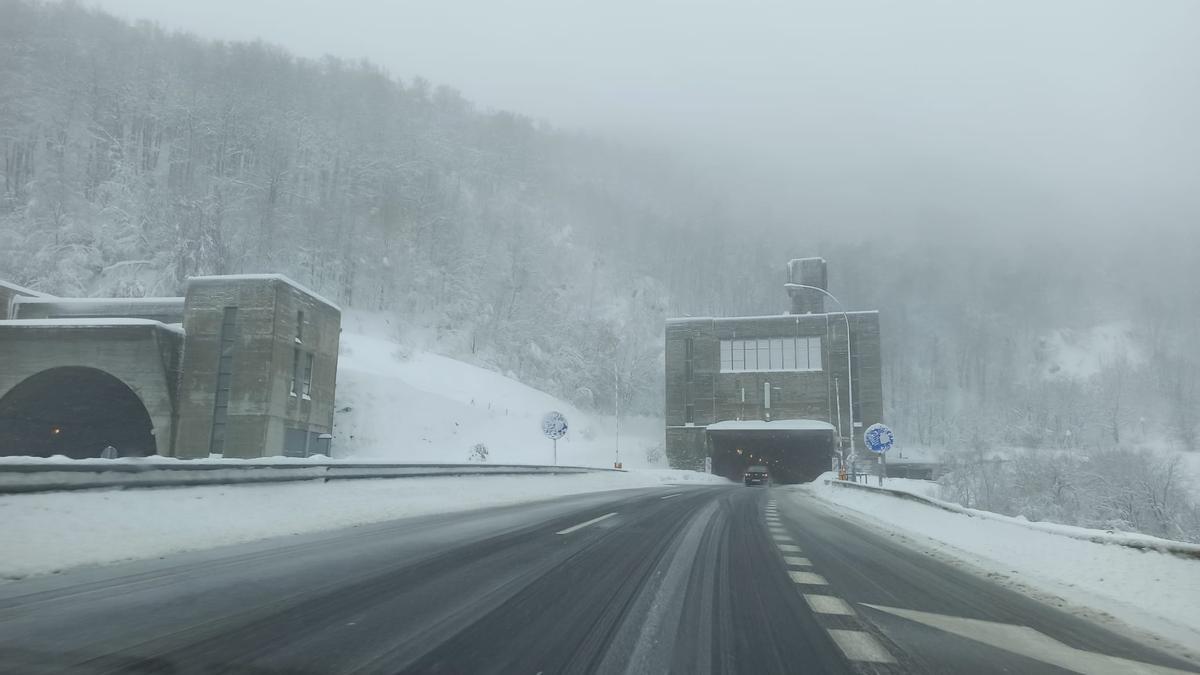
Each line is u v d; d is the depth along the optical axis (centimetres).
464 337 10869
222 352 4588
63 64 11200
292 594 665
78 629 515
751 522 1653
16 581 671
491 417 7525
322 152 12525
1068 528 966
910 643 570
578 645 534
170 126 11606
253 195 11038
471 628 571
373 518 1402
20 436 4925
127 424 5081
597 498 2412
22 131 10381
